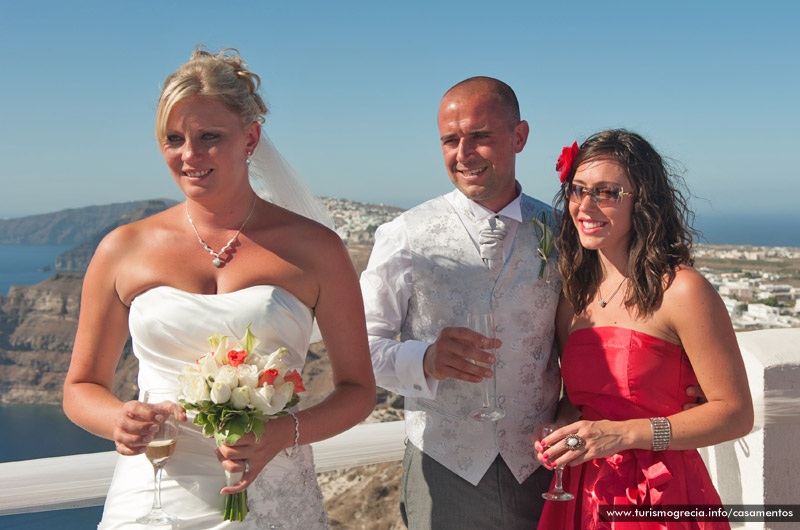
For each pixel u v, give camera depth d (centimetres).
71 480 223
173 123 180
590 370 211
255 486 188
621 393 203
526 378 243
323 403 194
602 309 217
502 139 236
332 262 201
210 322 186
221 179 185
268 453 177
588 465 208
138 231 199
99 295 197
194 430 188
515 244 246
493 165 237
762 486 256
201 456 187
